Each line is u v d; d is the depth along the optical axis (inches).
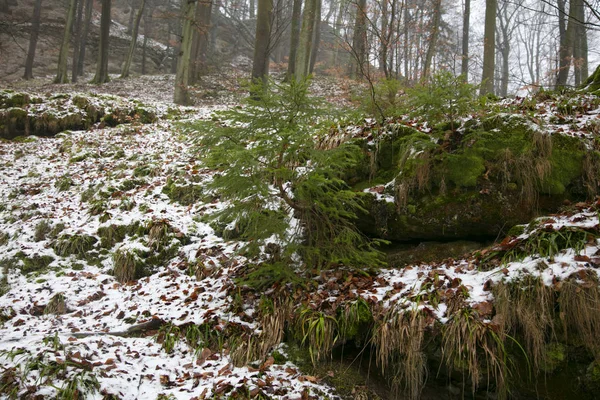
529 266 133.8
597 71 244.8
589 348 118.0
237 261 206.2
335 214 169.2
